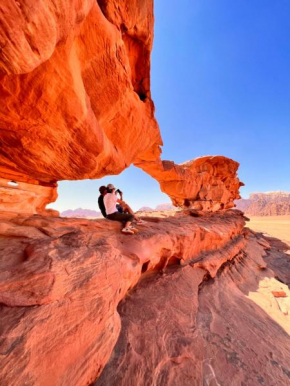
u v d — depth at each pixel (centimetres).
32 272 223
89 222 534
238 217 2169
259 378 372
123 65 459
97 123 457
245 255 1462
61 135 388
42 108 316
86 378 220
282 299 925
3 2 157
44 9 184
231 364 381
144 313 423
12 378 148
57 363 189
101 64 414
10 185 515
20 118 318
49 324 197
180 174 1535
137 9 464
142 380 279
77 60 358
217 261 875
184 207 1833
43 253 261
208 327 477
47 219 457
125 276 386
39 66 267
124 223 574
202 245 935
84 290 253
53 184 664
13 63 205
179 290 561
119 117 591
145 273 612
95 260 304
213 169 1983
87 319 239
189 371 326
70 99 334
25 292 204
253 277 1125
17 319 180
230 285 847
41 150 404
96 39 365
